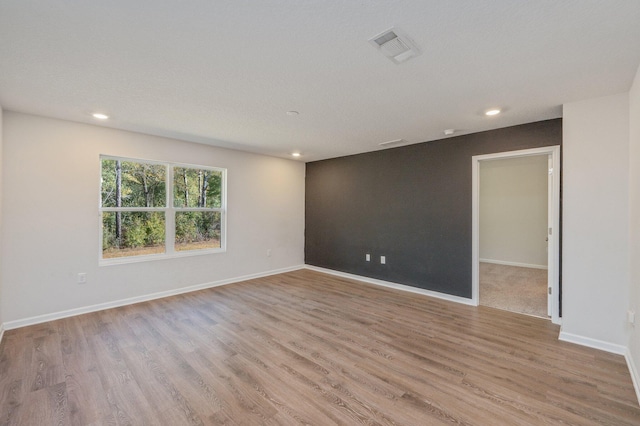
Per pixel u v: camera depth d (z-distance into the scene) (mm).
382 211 4953
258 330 3084
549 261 3365
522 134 3514
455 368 2357
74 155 3455
